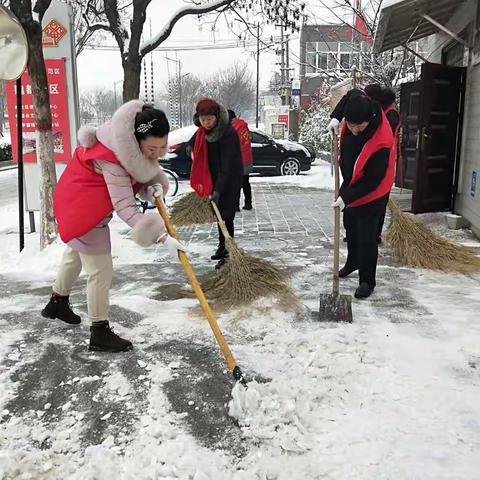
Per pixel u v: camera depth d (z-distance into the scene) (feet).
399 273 16.62
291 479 7.26
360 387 9.52
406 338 11.55
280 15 33.68
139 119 9.62
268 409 8.71
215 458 7.73
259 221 25.67
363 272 14.39
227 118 17.01
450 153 25.34
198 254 19.52
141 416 8.89
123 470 7.48
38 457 7.84
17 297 15.03
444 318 12.77
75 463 7.72
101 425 8.66
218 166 17.78
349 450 7.81
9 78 18.16
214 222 24.99
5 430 8.55
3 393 9.65
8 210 32.45
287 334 11.84
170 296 14.87
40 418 8.91
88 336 12.16
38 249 19.85
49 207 19.66
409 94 33.76
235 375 9.26
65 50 23.62
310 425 8.45
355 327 12.21
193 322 12.76
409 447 7.82
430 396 9.19
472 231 22.45
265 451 7.89
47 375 10.35
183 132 47.55
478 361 10.48
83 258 10.95
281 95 101.55
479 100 21.84
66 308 12.62
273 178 46.19
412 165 34.60
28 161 23.45
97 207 10.28
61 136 24.27
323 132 74.59
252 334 12.00
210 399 9.37
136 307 13.89
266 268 14.51
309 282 15.84
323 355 10.59
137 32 30.99
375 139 12.78
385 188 13.52
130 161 9.77
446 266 17.02
